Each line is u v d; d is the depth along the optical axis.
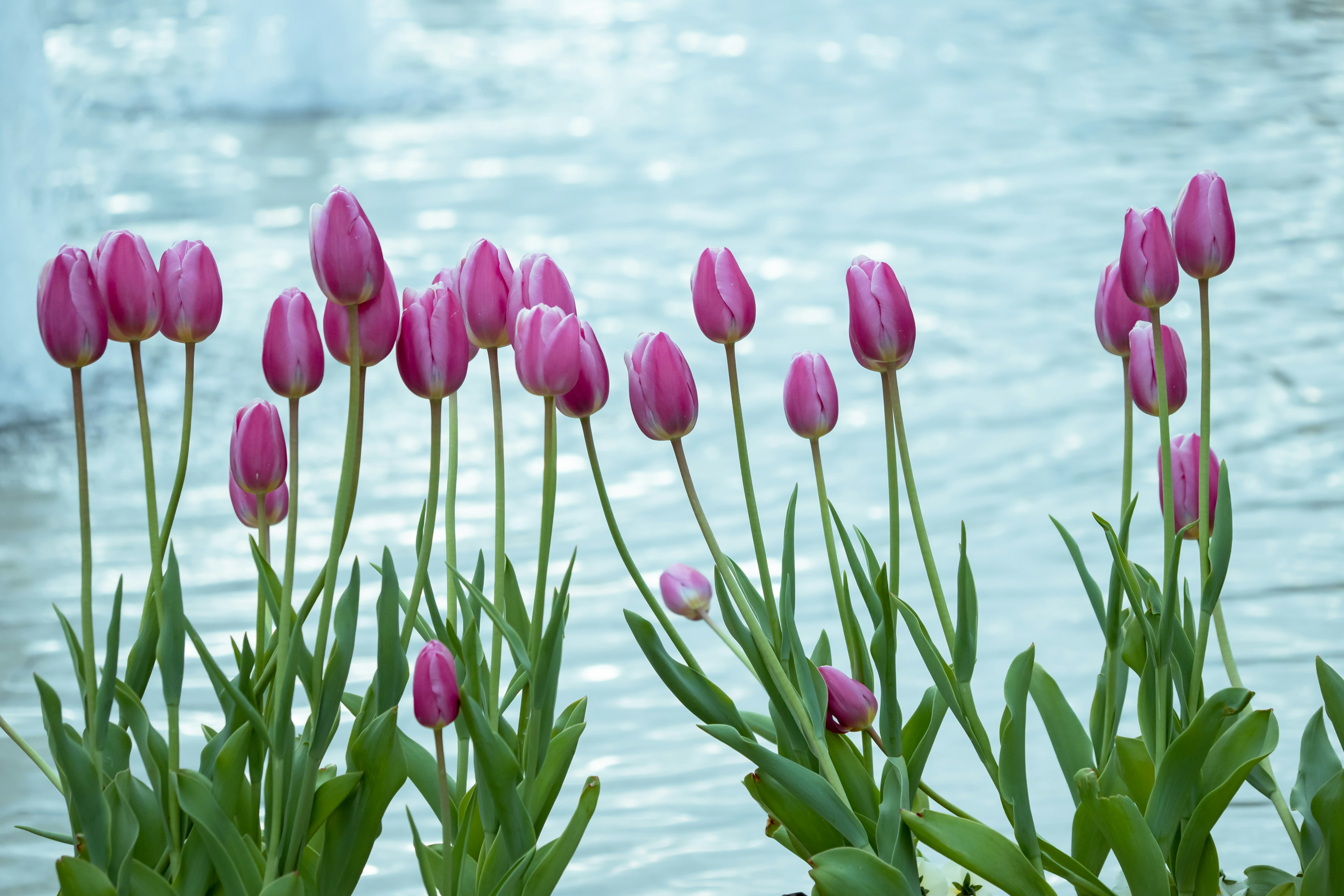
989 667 4.53
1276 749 3.95
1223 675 4.34
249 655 3.25
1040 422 7.18
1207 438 3.29
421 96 18.00
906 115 15.70
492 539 5.98
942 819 3.25
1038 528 5.80
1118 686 3.39
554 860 3.26
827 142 14.56
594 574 5.56
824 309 9.34
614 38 22.03
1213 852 3.28
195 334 3.22
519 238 11.30
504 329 3.25
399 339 3.22
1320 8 21.50
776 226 11.50
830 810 3.24
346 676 3.22
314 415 7.68
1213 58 18.02
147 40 22.89
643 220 11.80
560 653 3.24
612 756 4.11
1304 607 4.85
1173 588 3.27
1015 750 3.25
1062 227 11.09
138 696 3.25
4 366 8.23
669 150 14.49
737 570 3.32
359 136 15.76
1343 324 8.44
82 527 3.21
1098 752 3.35
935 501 6.19
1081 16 21.89
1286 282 9.35
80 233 11.58
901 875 3.23
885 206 12.00
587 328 3.21
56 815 3.93
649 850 3.83
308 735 3.22
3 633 5.08
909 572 5.39
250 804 3.25
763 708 4.36
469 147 15.06
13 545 5.99
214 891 3.24
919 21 22.27
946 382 7.91
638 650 4.84
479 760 3.21
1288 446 6.61
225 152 15.01
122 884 3.19
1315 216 10.96
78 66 20.66
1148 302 3.25
